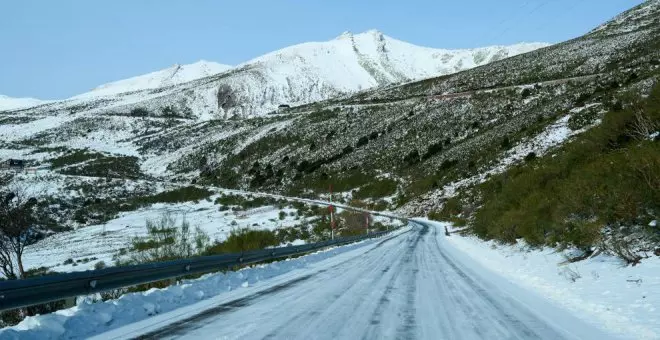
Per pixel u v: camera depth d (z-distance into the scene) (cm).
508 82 11212
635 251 969
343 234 4781
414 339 555
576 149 2078
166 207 8112
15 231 2000
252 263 1680
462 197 5850
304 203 7575
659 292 707
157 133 18025
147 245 2328
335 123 12812
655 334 537
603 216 1138
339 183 9288
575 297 801
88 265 3228
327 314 717
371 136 10862
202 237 2733
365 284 1088
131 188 9725
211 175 11906
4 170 11106
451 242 3033
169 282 1126
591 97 6394
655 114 1608
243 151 12725
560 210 1392
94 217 7212
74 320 624
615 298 734
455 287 1010
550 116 6750
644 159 1052
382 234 4381
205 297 921
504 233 2088
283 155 11725
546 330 592
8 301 576
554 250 1406
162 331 607
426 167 8281
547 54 13038
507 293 914
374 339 555
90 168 12244
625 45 10494
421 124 10350
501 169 5491
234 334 584
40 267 3297
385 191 8350
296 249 2066
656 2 17400
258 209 7169
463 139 8694
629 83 6050
